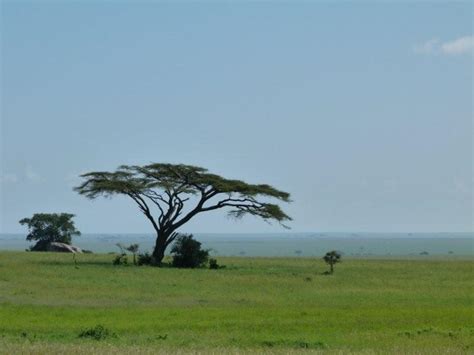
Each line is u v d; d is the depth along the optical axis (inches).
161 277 2918.3
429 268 3666.3
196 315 1776.6
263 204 3996.1
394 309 1951.3
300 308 1982.0
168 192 3853.3
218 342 1373.0
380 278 3029.0
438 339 1419.8
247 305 2086.6
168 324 1600.6
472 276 3157.0
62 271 3070.9
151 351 1177.4
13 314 1759.4
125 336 1443.2
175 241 3907.5
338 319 1718.8
